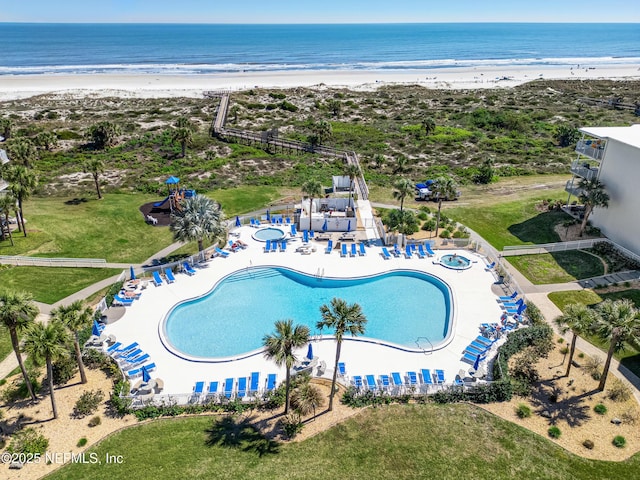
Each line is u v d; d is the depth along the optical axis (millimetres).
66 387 30516
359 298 42219
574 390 30469
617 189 49094
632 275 44156
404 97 134625
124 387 29688
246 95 131625
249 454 25453
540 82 157125
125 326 36844
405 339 36500
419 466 24766
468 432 27047
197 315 39469
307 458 25250
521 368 31766
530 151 86062
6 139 86188
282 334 25281
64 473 24344
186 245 51844
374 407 29000
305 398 28172
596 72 198750
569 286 43219
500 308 39625
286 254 49219
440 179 52188
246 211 60688
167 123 103938
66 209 60219
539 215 58562
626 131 51094
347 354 34031
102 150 86188
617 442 26359
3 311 24500
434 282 44719
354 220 54469
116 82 156875
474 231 55344
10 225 54156
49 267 46312
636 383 31234
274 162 80875
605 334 27438
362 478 24047
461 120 108625
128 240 52844
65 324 27734
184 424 27656
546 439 26625
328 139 92812
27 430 26828
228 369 32312
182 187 67938
